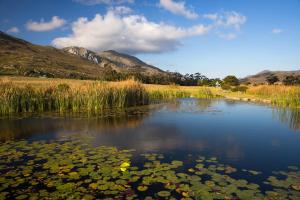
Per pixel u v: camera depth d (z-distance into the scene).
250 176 7.54
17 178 7.19
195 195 6.20
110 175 7.37
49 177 7.25
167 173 7.55
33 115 18.98
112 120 17.12
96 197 6.11
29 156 9.12
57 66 158.62
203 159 9.07
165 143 11.28
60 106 21.77
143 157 9.18
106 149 10.10
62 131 13.61
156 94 37.03
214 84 75.94
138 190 6.47
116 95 24.44
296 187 6.75
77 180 7.04
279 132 13.83
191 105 27.17
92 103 22.28
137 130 14.02
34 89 22.86
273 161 8.98
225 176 7.39
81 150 9.91
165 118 18.11
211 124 16.03
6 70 101.12
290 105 26.27
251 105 27.34
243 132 13.70
